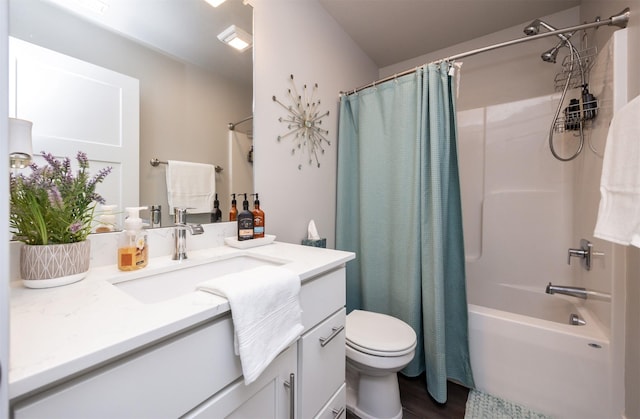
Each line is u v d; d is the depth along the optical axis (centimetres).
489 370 141
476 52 151
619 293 112
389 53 232
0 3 29
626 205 86
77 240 70
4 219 29
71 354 36
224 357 57
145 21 94
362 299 183
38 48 71
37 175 65
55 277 63
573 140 177
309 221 170
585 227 154
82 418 38
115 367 41
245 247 114
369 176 178
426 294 147
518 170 200
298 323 71
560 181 186
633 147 84
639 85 103
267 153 140
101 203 81
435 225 143
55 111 73
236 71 124
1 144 29
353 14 184
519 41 147
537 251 191
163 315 49
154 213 97
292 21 153
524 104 198
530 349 130
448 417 127
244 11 127
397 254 164
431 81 149
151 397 46
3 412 28
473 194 216
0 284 28
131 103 90
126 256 78
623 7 120
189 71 107
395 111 166
